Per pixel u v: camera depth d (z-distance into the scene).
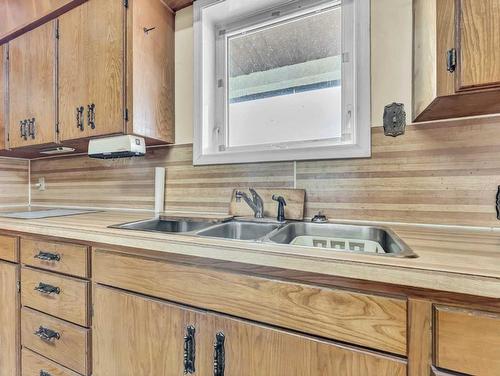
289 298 0.65
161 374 0.82
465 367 0.50
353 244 1.06
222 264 0.74
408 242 0.76
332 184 1.17
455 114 0.92
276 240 0.97
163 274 0.82
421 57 0.92
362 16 1.12
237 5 1.42
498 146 0.92
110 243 0.92
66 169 1.97
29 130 1.63
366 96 1.10
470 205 0.95
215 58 1.51
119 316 0.90
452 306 0.51
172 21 1.54
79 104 1.43
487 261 0.57
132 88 1.29
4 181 2.05
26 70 1.64
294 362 0.64
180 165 1.52
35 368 1.13
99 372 0.95
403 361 0.55
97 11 1.37
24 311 1.17
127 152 1.35
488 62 0.63
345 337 0.60
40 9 1.53
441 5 0.72
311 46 1.30
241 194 1.26
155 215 1.42
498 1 0.62
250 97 1.44
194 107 1.48
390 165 1.07
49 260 1.09
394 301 0.56
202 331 0.76
